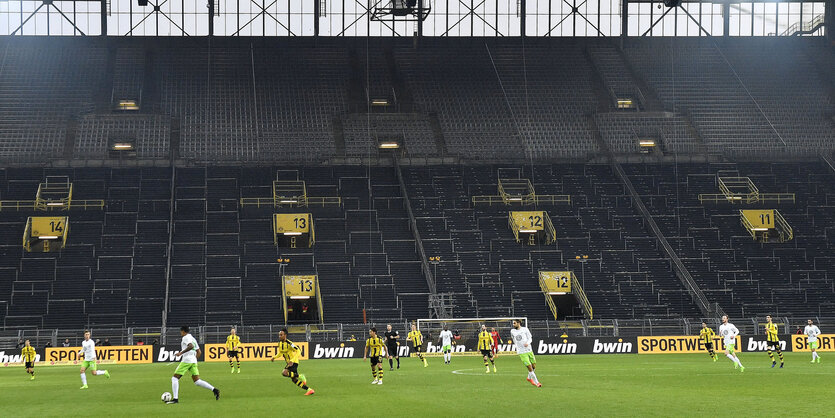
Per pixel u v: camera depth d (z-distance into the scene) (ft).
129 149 331.77
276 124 346.13
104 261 275.59
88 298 259.80
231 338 171.73
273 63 378.53
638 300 272.72
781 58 397.19
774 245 299.17
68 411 90.84
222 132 339.57
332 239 294.87
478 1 394.73
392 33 393.50
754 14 406.62
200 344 225.56
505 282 279.08
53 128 332.80
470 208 314.55
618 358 211.41
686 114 364.79
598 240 300.61
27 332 234.17
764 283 280.72
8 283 262.88
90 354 127.34
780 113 364.99
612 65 389.39
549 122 358.23
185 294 264.93
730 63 393.50
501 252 293.02
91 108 345.31
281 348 103.30
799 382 119.55
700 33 403.34
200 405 93.71
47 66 364.38
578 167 338.54
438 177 329.72
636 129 355.77
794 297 274.36
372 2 386.32
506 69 385.91
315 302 275.59
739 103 370.32
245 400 98.94
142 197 306.14
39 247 281.33
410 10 319.47
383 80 375.66
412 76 378.53
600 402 90.68
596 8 399.65
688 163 340.80
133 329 235.81
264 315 260.42
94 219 293.64
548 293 271.90
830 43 405.18
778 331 247.50
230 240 290.15
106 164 320.09
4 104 341.82
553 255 292.20
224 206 305.73
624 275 284.00
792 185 329.52
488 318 239.30
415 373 152.25
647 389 107.86
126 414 85.87
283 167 327.06
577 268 286.46
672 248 296.10
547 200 319.47
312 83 370.53
